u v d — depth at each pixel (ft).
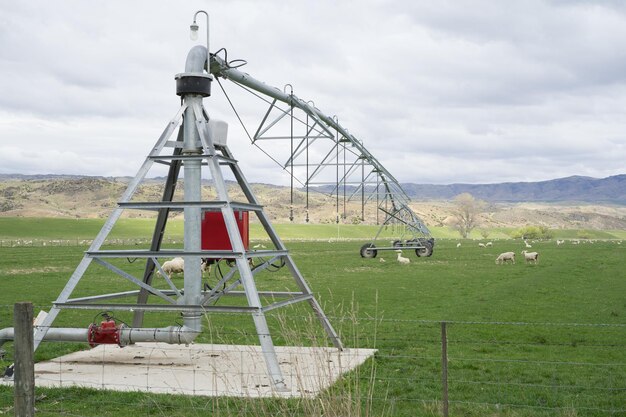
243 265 42.34
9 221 488.85
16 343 22.58
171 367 45.44
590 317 75.97
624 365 48.01
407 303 90.74
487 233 577.43
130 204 45.62
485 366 47.26
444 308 84.94
